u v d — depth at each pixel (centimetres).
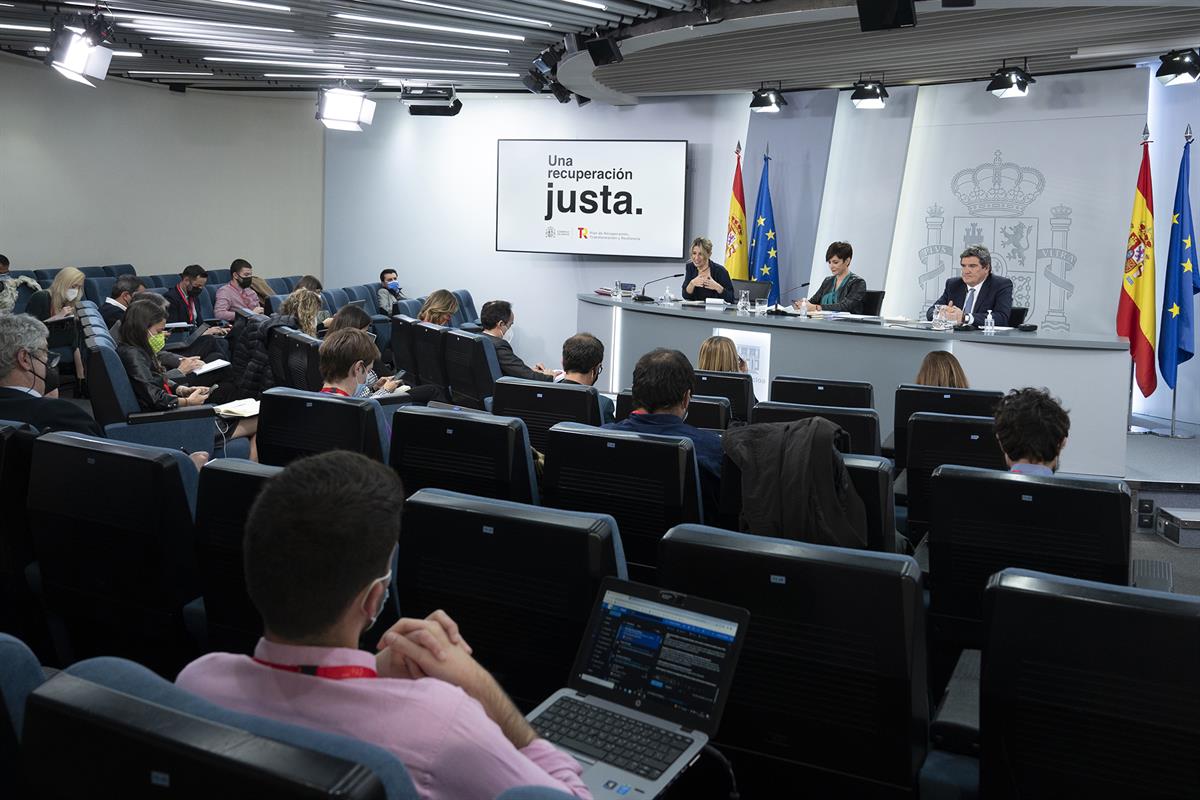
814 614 174
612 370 898
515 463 301
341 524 108
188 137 1293
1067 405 655
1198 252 850
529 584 194
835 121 988
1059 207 884
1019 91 793
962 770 180
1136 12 688
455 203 1247
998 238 918
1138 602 151
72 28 711
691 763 150
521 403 410
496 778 105
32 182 1125
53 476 255
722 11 701
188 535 253
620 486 278
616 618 173
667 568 187
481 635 204
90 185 1190
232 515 239
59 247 1161
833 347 733
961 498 250
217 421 504
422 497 204
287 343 616
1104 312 866
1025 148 898
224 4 723
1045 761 164
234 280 1073
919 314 970
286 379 629
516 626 199
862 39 785
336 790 77
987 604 163
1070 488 238
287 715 108
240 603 247
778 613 178
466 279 1252
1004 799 169
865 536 253
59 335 871
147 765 86
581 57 834
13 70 1093
